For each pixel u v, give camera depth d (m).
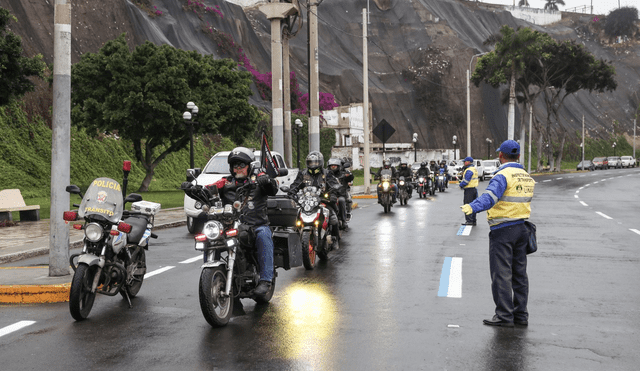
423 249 11.62
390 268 9.51
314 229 9.58
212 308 5.87
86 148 38.09
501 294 6.02
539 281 8.38
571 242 12.60
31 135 35.41
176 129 33.59
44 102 37.97
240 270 6.53
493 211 6.09
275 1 22.45
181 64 32.88
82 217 6.61
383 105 105.81
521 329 5.90
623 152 131.25
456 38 122.81
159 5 79.62
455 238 13.34
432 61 115.44
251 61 91.38
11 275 8.41
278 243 7.75
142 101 31.33
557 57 69.12
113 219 6.64
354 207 22.45
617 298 7.30
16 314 6.75
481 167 51.78
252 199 6.79
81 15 60.50
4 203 16.91
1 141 32.91
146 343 5.49
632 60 161.75
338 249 11.72
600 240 12.95
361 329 5.90
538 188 36.25
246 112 35.53
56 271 8.28
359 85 104.38
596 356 5.04
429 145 106.62
